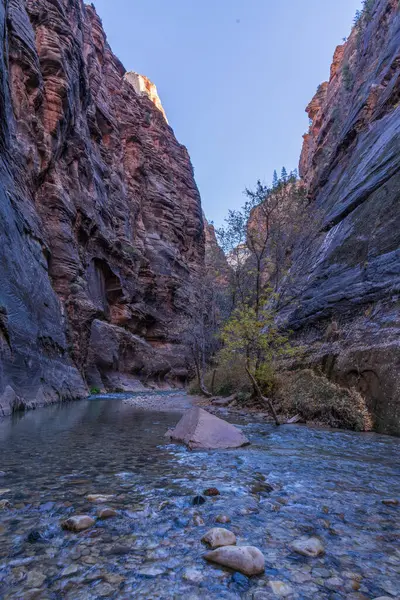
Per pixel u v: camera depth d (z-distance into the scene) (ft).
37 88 68.90
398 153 48.57
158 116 234.99
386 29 111.45
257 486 11.56
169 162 225.35
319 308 44.34
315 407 30.63
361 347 31.40
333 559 6.88
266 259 48.52
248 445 19.47
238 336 41.24
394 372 26.05
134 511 9.22
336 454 17.34
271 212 48.73
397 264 33.71
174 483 11.88
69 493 10.64
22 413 32.42
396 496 10.85
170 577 6.14
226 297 80.64
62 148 84.23
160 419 31.55
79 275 84.99
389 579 6.18
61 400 50.14
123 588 5.77
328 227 61.36
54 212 76.23
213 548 7.21
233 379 52.24
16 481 11.85
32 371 40.24
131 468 13.92
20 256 43.39
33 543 7.34
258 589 5.80
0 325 33.14
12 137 54.80
